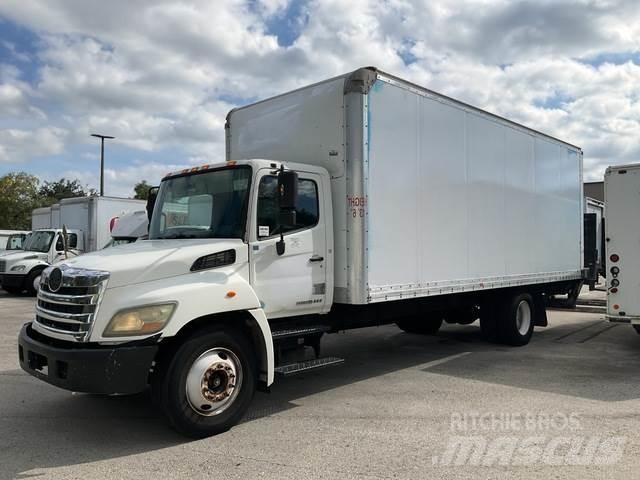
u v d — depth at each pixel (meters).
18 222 44.00
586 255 15.80
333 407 5.90
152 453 4.58
